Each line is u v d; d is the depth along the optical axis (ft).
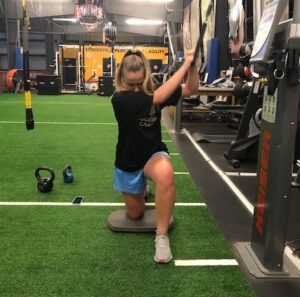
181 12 46.70
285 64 4.87
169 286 5.52
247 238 7.09
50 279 5.66
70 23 59.57
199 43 6.35
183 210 8.48
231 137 17.51
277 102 5.17
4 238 6.95
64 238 6.99
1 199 8.95
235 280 5.69
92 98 40.45
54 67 53.98
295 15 4.63
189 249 6.64
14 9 48.83
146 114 6.40
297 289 5.52
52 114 25.02
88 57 50.44
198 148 15.10
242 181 10.87
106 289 5.43
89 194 9.38
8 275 5.76
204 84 23.31
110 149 14.43
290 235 7.37
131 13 50.08
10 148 14.37
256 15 7.77
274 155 5.40
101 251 6.52
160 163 6.51
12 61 51.37
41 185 9.38
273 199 5.57
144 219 7.59
